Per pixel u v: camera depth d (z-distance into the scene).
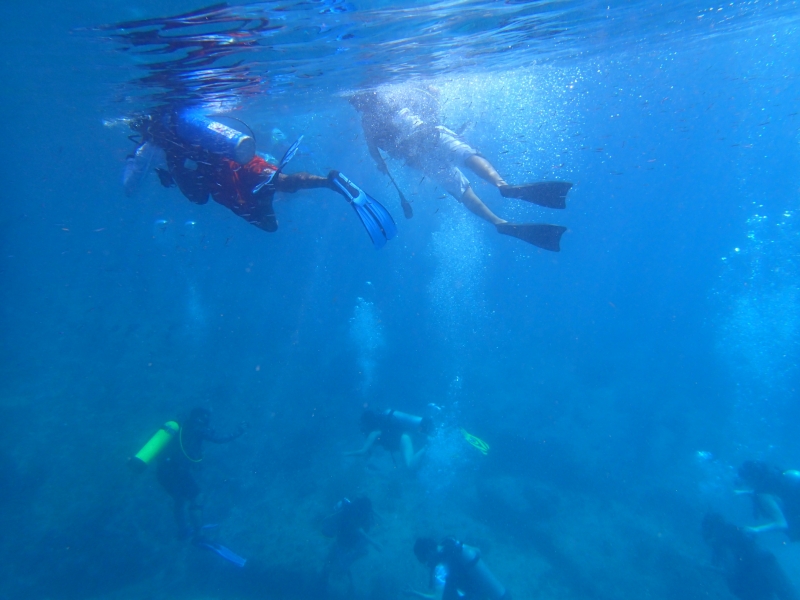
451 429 12.56
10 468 10.03
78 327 20.08
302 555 8.39
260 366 16.56
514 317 22.77
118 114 12.58
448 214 27.19
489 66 11.96
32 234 52.09
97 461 10.56
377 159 4.82
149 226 50.53
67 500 9.45
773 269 25.98
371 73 9.73
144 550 8.80
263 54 7.01
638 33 12.73
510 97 19.44
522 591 7.54
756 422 11.99
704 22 13.27
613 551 8.25
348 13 5.80
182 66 7.23
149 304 23.72
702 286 25.34
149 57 6.74
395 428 8.39
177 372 15.71
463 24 7.45
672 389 14.43
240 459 11.49
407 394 14.84
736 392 13.66
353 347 18.55
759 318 19.72
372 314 22.39
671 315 21.58
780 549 8.14
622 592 7.41
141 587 8.20
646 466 10.68
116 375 15.18
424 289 25.33
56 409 12.65
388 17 6.30
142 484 10.02
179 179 3.05
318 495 10.17
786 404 12.66
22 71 7.86
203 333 19.64
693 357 16.62
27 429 11.52
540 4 7.31
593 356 17.78
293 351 18.05
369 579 7.88
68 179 60.97
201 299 24.55
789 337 17.38
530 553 8.41
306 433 12.56
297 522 9.38
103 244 43.75
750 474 7.27
